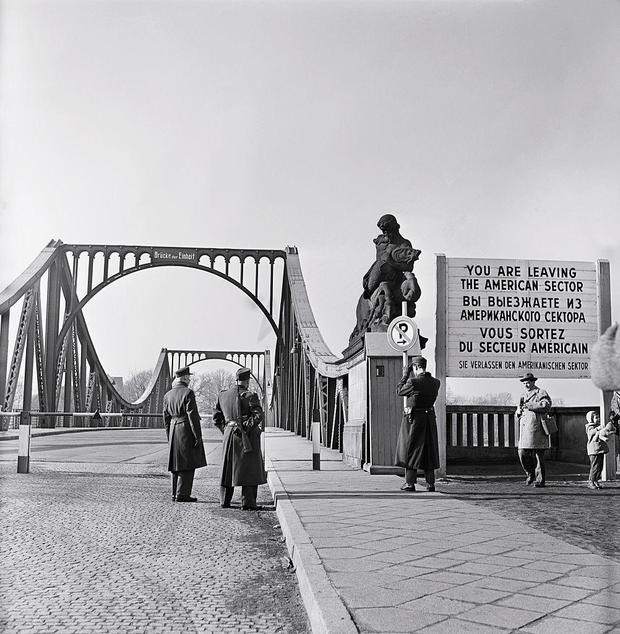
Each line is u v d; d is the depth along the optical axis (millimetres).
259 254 41281
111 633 3215
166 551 5082
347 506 6520
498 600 3295
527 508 6410
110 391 50781
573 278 9461
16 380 30047
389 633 2820
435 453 7875
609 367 1438
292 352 28375
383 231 10422
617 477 9438
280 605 3748
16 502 7527
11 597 3777
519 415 8617
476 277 9477
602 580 3660
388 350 10117
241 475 7461
